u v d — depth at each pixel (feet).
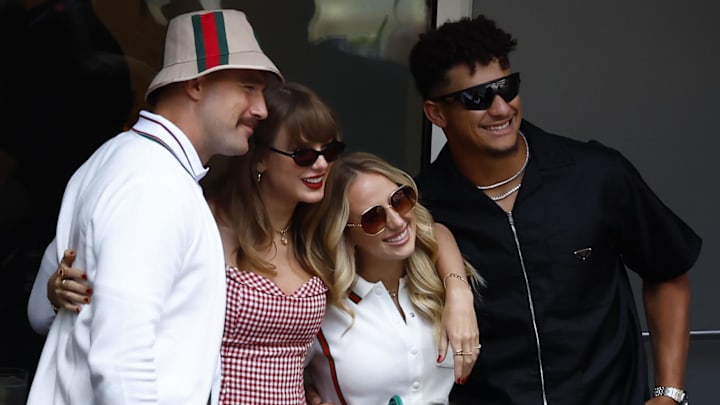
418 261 38.96
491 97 38.91
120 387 28.30
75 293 30.48
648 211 41.16
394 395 38.29
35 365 51.49
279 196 36.37
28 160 51.08
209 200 36.65
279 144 35.50
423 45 40.47
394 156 53.62
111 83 51.16
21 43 50.47
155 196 29.76
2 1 50.24
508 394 39.78
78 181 32.32
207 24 31.86
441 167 41.42
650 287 43.52
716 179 55.16
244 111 32.35
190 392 30.22
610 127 53.93
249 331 35.01
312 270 37.06
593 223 39.99
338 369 38.24
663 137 54.54
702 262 55.42
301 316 35.83
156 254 29.22
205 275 30.94
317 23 52.49
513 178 40.37
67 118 51.11
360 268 39.01
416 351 38.68
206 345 30.83
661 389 42.63
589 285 39.99
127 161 30.42
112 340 28.48
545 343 39.63
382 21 52.95
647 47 54.03
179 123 32.07
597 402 39.78
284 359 35.86
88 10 50.67
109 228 29.32
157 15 50.96
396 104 53.36
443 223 40.93
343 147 36.35
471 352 37.47
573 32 53.21
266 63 32.19
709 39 54.65
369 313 38.58
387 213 37.37
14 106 50.72
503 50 39.45
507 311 39.81
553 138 41.27
